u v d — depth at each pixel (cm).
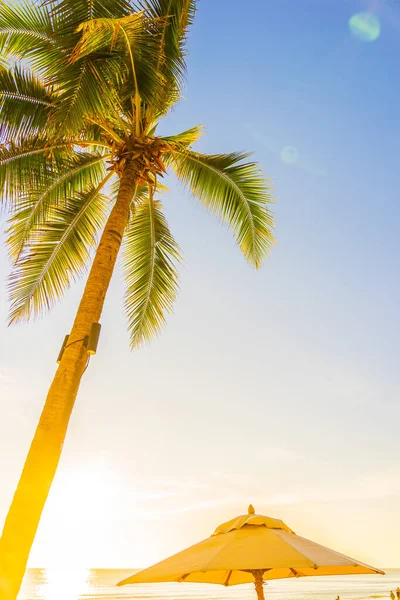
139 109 627
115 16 549
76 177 754
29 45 622
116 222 559
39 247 693
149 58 596
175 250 797
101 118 612
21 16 617
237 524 411
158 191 825
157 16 592
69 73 529
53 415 410
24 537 355
